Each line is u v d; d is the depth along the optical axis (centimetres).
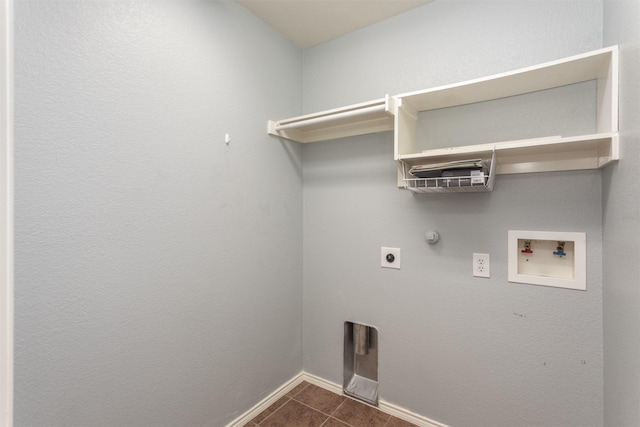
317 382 193
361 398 178
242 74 156
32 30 87
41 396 91
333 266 187
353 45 179
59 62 93
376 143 171
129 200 111
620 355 96
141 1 114
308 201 196
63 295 95
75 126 97
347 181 181
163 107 121
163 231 122
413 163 149
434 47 153
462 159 137
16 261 86
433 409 155
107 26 104
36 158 89
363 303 176
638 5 79
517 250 135
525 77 117
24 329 87
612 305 105
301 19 168
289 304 188
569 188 124
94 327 102
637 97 80
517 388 135
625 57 91
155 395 120
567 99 124
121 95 108
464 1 145
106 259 105
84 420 100
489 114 141
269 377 174
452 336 150
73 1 96
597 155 117
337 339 186
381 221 169
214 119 142
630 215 87
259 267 167
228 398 150
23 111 86
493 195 139
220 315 145
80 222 99
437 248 153
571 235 123
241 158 155
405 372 163
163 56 121
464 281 146
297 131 189
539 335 130
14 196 85
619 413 97
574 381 124
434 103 146
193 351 134
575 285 123
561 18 124
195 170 134
